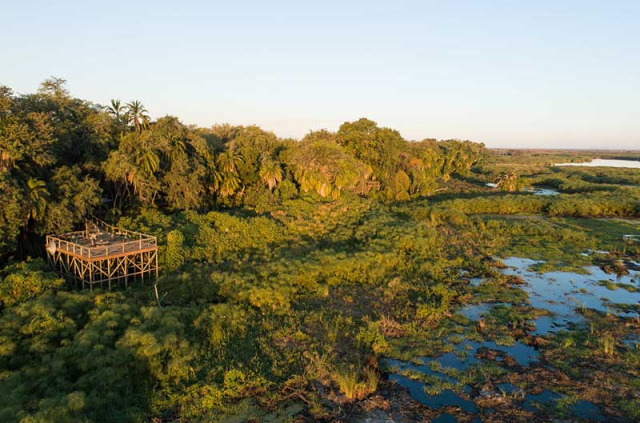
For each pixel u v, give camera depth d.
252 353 19.75
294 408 16.17
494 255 38.53
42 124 30.36
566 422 15.40
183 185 41.97
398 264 33.22
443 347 20.86
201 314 22.11
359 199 56.28
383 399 16.81
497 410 16.17
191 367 17.98
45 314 19.50
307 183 55.06
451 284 30.09
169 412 15.76
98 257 24.84
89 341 17.64
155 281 27.42
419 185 76.25
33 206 27.17
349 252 35.56
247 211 46.78
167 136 42.50
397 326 22.81
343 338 21.53
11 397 14.59
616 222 54.12
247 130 69.62
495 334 22.44
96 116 37.62
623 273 33.38
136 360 17.41
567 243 43.09
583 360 19.83
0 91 30.16
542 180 99.25
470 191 82.75
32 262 25.78
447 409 16.22
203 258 32.81
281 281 26.92
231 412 15.76
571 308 26.28
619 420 15.49
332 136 75.75
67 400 14.24
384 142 70.38
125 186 39.34
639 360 19.69
